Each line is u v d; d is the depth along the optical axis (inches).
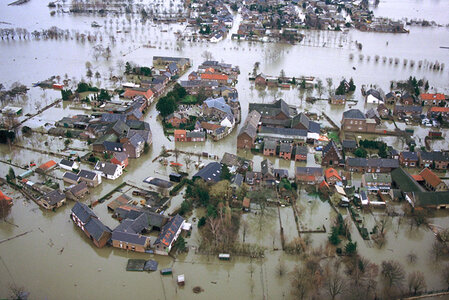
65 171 5816.9
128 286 4005.9
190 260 4350.4
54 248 4451.3
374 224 4928.6
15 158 6131.9
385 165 5930.1
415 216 5014.8
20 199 5221.5
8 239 4544.8
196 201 5196.9
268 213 5054.1
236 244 4525.1
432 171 6112.2
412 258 4365.2
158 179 5605.3
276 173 5723.4
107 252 4434.1
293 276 4136.3
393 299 3870.6
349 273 4156.0
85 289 3949.3
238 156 6333.7
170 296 3907.5
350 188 5487.2
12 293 3865.7
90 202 5177.2
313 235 4726.9
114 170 5649.6
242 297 3919.8
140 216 4704.7
